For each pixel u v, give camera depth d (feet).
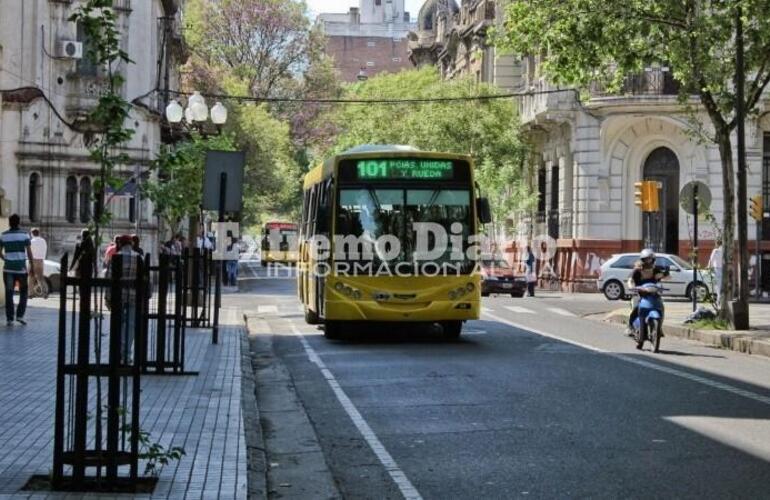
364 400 43.98
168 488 25.41
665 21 77.10
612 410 40.14
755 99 79.25
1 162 125.70
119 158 26.58
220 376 48.03
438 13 271.69
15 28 125.39
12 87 125.80
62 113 129.70
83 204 131.23
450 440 34.68
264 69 230.07
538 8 79.30
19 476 26.13
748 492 26.81
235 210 63.26
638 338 65.51
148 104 138.21
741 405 41.37
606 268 128.16
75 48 127.75
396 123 185.68
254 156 190.49
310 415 40.60
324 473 30.35
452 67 240.73
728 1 71.97
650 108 140.77
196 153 71.56
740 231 76.38
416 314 66.59
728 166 79.15
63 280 24.59
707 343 72.79
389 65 446.60
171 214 71.26
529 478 28.78
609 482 28.09
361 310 66.59
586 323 89.04
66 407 36.73
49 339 61.11
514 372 52.42
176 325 48.67
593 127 147.43
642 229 147.13
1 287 84.74
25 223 126.82
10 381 43.70
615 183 147.13
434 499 26.81
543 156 172.24
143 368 48.55
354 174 67.46
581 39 79.05
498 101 171.73
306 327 83.35
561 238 156.35
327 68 236.22
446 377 50.55
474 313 67.51
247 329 79.10
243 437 32.53
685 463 30.35
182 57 185.78
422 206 67.46
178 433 33.19
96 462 25.02
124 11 134.92
